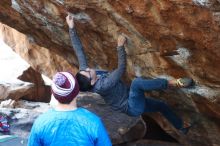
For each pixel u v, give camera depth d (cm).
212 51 430
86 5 484
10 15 676
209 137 636
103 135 303
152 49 502
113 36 527
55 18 575
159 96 631
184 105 607
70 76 307
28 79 898
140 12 435
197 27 409
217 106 543
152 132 849
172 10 408
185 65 489
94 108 799
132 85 466
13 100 766
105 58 619
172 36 449
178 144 730
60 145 296
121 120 766
